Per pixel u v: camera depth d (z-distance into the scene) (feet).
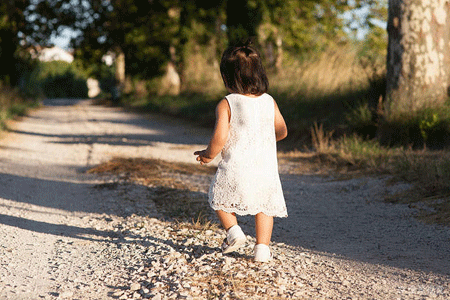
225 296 9.37
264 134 11.18
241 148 11.00
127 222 15.76
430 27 29.14
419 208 16.60
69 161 30.81
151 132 52.70
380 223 15.64
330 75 45.85
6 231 14.38
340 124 36.14
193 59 94.94
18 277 10.71
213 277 10.44
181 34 95.04
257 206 11.07
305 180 24.25
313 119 40.24
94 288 10.09
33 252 12.60
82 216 16.98
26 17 107.65
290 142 37.83
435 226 14.61
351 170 25.14
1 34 102.47
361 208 17.80
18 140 41.32
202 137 47.32
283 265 11.49
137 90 116.06
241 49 11.18
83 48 122.21
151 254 12.25
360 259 12.18
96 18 113.80
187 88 92.17
